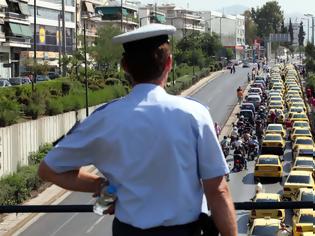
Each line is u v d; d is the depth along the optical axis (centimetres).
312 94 9381
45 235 3062
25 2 9162
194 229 419
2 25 8675
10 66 8888
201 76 12275
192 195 414
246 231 2717
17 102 4666
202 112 421
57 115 5050
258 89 9019
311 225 2405
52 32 10425
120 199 416
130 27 13700
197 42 14812
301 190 2952
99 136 416
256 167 4041
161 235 412
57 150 430
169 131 410
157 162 409
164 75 436
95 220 3256
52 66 8888
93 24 12888
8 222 3247
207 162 413
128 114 415
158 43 428
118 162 415
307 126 5806
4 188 3534
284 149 5222
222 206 410
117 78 7838
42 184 3984
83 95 5947
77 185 434
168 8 19000
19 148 4247
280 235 2309
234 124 6412
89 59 8975
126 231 416
